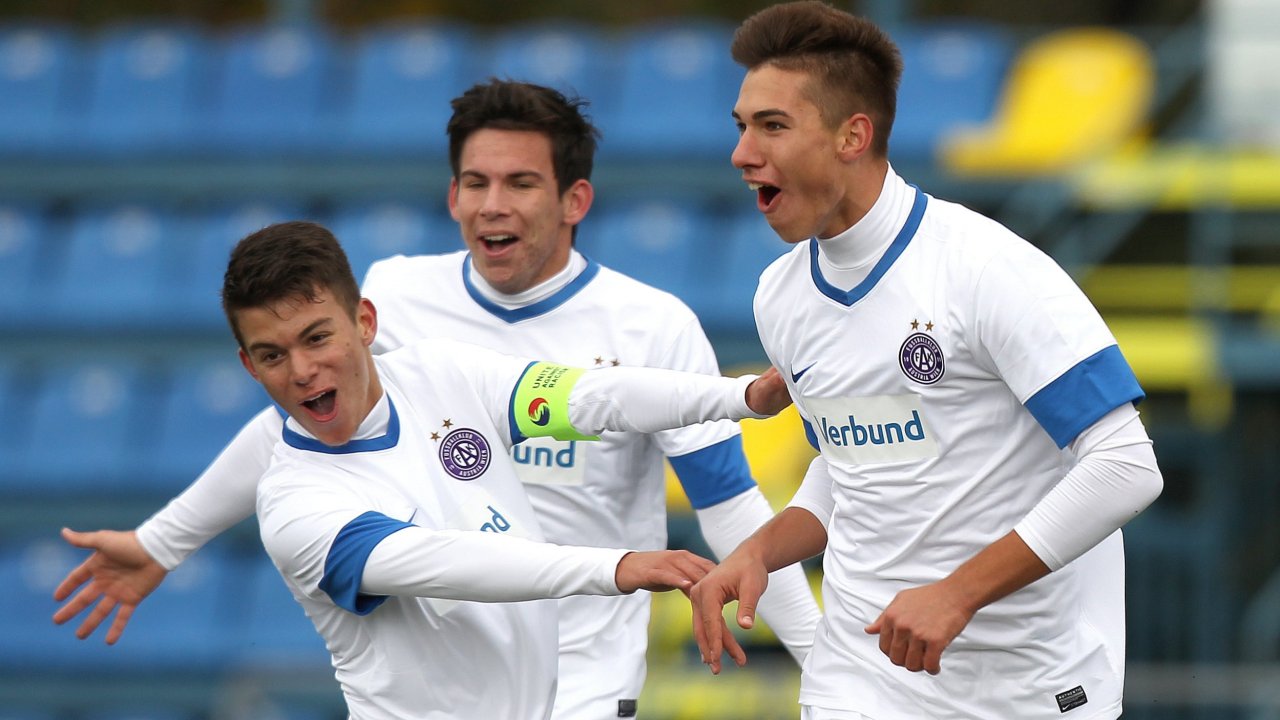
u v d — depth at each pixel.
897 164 33.78
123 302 33.88
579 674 14.03
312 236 10.75
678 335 14.43
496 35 45.94
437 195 34.69
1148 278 34.00
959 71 35.41
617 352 14.33
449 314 14.60
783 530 12.41
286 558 10.88
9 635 30.00
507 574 10.34
